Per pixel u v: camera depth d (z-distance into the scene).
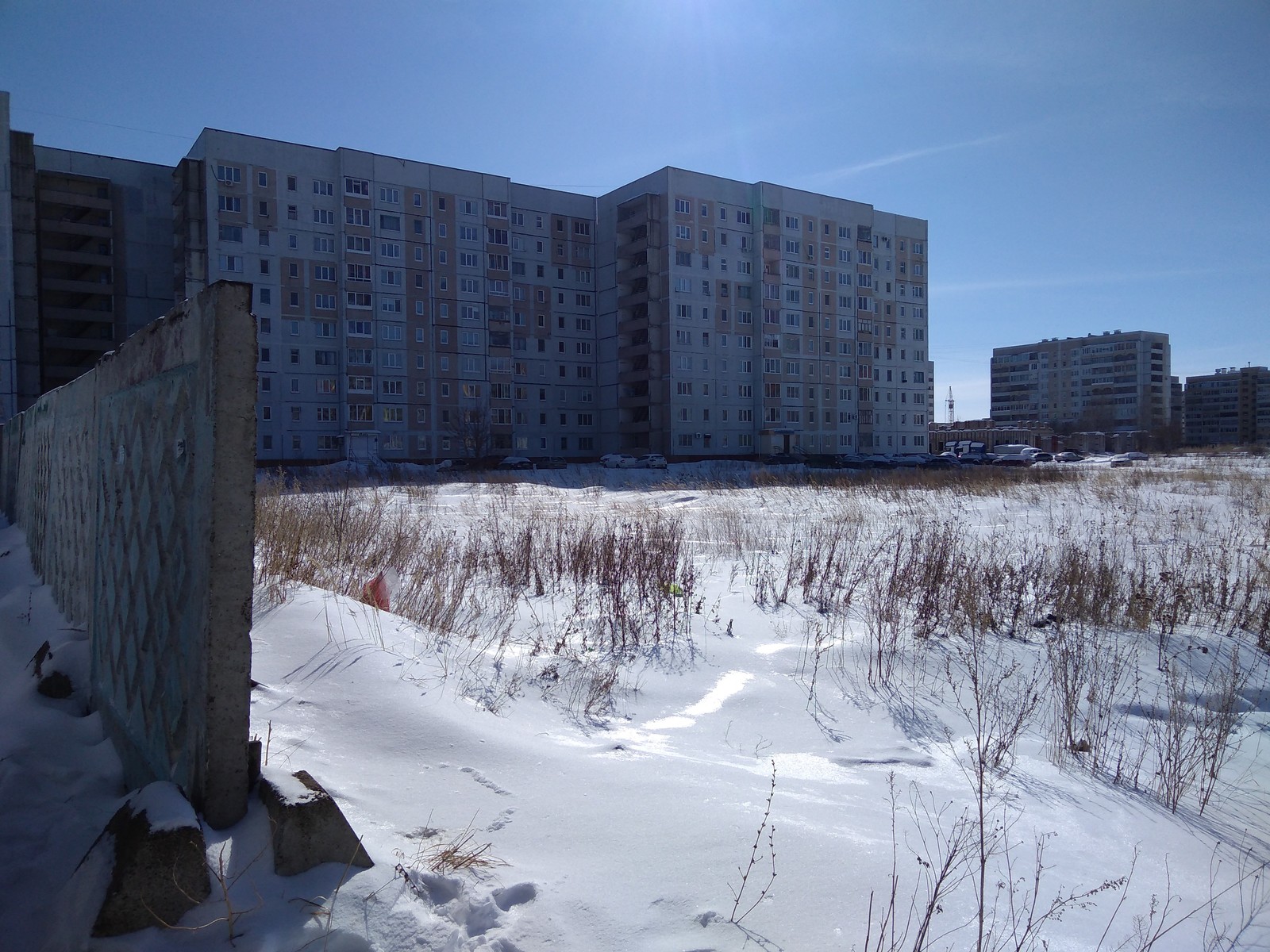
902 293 85.19
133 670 3.62
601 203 74.56
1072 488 25.81
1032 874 3.35
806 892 2.89
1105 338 163.38
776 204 74.19
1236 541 13.45
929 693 6.06
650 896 2.80
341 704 4.30
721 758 4.58
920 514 18.02
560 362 72.88
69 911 2.48
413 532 11.45
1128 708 6.04
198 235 56.94
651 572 9.20
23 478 9.82
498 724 4.47
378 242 61.97
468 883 2.77
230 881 2.54
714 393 71.62
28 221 54.34
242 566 2.81
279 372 58.75
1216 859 3.74
